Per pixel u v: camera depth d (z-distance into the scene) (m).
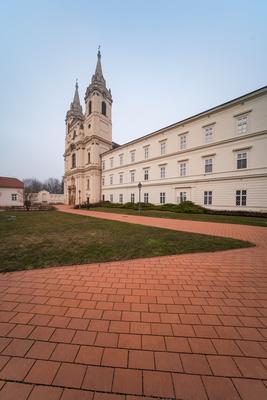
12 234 7.93
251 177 17.94
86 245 6.11
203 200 21.62
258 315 2.59
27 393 1.52
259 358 1.88
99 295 3.09
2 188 37.84
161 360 1.84
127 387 1.58
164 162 25.95
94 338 2.12
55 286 3.38
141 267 4.30
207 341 2.10
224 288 3.35
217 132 20.42
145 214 19.36
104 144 40.16
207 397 1.51
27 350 1.95
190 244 6.29
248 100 18.12
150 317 2.52
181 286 3.42
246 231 9.13
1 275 3.80
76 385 1.59
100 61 39.53
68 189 47.81
